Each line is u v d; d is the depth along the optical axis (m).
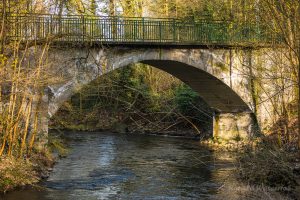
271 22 18.64
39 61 19.38
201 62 26.09
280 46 20.73
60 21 21.27
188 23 25.73
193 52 25.78
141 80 38.25
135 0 33.06
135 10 33.03
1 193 16.22
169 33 24.97
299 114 16.58
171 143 31.08
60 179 19.20
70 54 21.89
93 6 27.72
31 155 19.77
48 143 23.69
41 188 17.41
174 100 34.69
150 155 26.14
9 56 19.14
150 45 24.20
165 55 24.83
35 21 20.33
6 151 18.58
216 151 27.50
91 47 22.47
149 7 36.12
